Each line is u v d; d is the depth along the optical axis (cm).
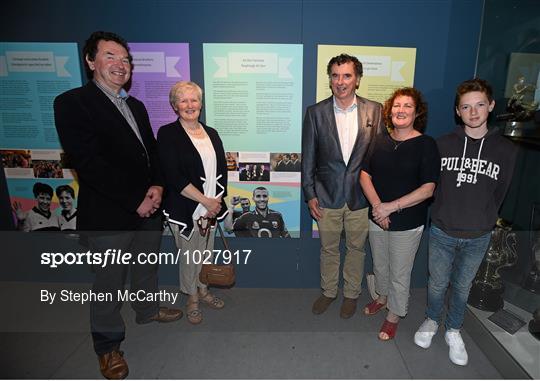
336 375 184
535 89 204
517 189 231
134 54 221
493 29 216
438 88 226
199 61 222
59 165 244
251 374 185
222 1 213
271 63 222
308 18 215
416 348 203
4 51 224
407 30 217
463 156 174
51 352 201
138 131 185
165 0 213
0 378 181
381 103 227
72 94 157
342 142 206
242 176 241
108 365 181
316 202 215
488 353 196
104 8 216
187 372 187
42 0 215
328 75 210
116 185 168
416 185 185
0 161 244
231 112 230
